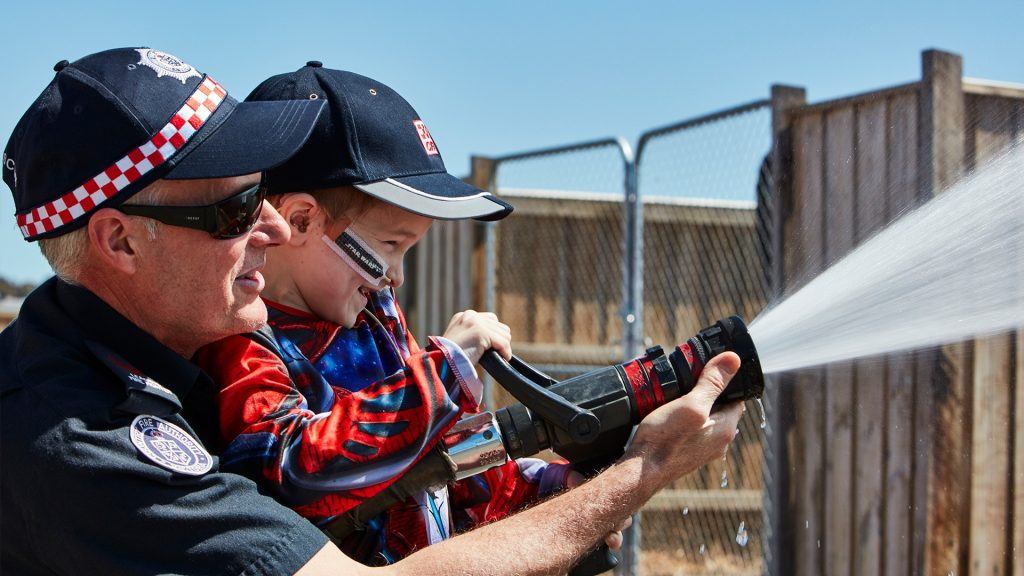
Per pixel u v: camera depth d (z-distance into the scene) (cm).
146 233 144
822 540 410
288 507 152
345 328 191
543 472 212
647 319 614
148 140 140
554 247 673
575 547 157
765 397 429
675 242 609
